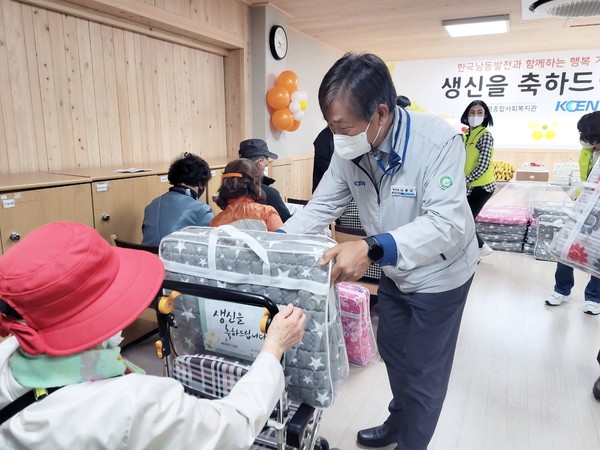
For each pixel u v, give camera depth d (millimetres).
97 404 625
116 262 708
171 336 1179
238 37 3893
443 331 1346
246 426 766
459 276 1319
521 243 4441
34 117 2436
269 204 2523
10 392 660
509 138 6465
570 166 4664
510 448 1754
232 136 4203
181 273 1101
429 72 6664
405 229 1088
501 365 2355
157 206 2244
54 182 2014
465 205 1184
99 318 650
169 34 3279
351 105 1036
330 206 1472
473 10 4062
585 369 2318
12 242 1853
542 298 3256
